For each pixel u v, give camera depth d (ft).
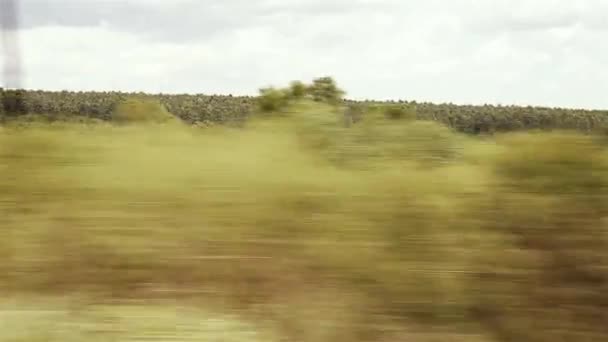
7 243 20.80
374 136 28.89
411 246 20.63
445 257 20.18
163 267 20.11
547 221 21.47
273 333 17.58
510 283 19.24
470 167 26.00
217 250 20.90
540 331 17.97
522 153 24.30
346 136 29.07
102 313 17.97
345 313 18.44
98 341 16.70
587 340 17.63
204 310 18.37
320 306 18.67
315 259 20.48
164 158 26.81
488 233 21.13
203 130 33.04
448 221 21.77
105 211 22.65
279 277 19.79
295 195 23.44
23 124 28.50
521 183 23.52
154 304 18.54
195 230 21.75
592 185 22.72
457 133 29.60
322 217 22.34
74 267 19.95
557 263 19.93
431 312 18.58
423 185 23.71
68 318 17.66
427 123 29.12
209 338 17.04
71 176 24.44
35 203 23.11
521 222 21.56
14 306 18.22
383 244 20.85
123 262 20.30
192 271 19.90
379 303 18.84
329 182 24.43
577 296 18.86
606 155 23.76
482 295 18.90
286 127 30.32
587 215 21.65
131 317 17.80
